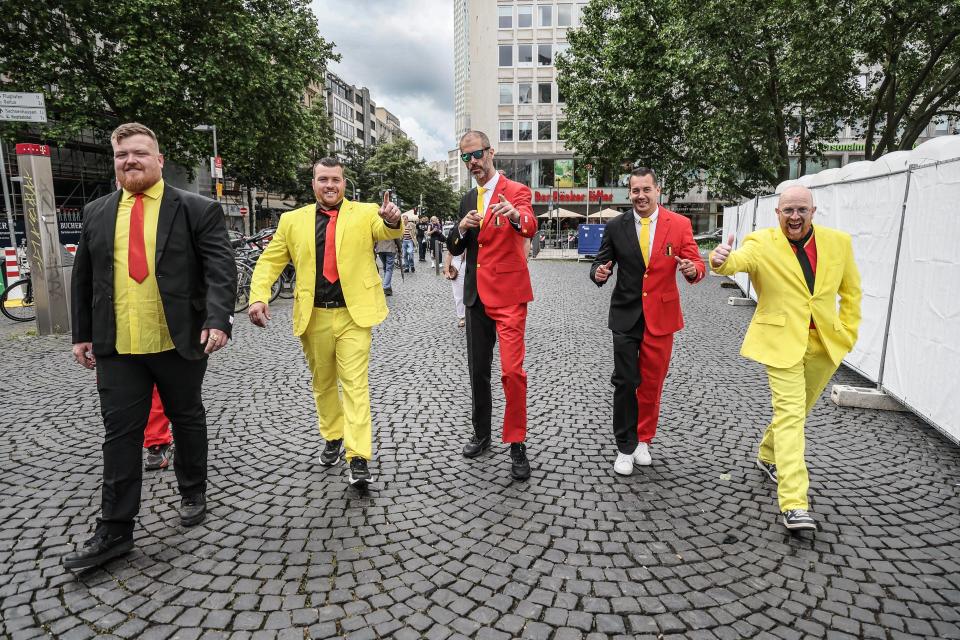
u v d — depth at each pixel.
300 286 3.38
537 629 2.24
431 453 3.98
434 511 3.18
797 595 2.47
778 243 3.20
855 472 3.74
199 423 2.98
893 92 17.95
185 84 18.52
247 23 19.16
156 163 2.74
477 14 52.25
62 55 17.62
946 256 4.25
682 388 5.58
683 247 3.51
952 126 38.81
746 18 17.58
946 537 2.96
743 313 10.43
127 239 2.70
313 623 2.27
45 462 3.75
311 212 3.38
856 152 42.78
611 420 4.68
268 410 4.82
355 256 3.38
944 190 4.32
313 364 3.56
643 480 3.60
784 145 20.52
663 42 19.48
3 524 2.99
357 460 3.34
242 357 6.65
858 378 6.14
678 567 2.67
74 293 2.78
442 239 4.91
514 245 3.58
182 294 2.78
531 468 3.76
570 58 29.22
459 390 5.43
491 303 3.59
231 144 21.16
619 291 3.65
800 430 3.04
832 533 2.99
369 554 2.75
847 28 15.74
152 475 3.60
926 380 4.43
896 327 5.01
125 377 2.69
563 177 48.72
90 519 3.06
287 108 21.84
